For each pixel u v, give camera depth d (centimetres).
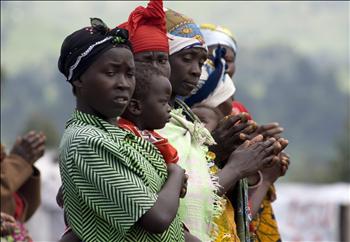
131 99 834
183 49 926
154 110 834
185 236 830
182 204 862
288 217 2806
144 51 855
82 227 766
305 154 16675
